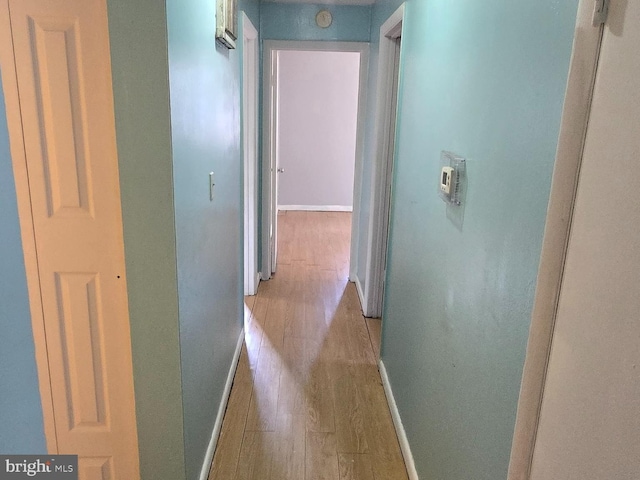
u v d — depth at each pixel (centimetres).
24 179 149
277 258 495
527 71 102
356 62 645
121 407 170
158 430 168
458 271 148
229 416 246
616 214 68
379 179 337
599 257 72
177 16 147
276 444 227
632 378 64
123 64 137
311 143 670
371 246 350
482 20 131
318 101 656
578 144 78
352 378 284
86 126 146
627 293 66
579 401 77
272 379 280
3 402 170
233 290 279
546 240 85
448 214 160
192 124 169
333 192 687
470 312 137
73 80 143
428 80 193
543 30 95
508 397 109
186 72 159
